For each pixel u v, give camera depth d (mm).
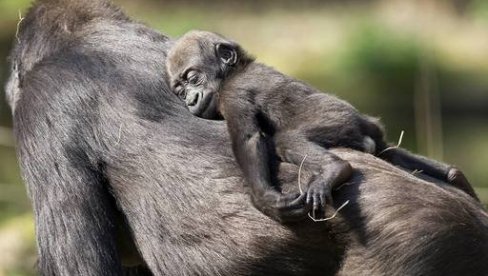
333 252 14625
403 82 62312
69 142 16250
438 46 69000
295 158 14391
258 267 15117
